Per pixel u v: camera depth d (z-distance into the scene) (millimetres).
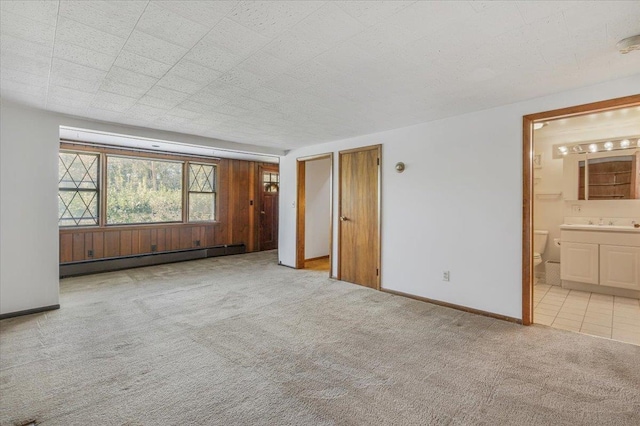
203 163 6805
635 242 4016
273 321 3258
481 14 1702
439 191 3807
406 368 2342
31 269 3449
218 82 2666
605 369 2324
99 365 2359
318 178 6914
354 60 2250
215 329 3041
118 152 5586
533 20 1758
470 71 2441
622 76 2561
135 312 3492
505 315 3289
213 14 1705
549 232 5105
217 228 7129
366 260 4652
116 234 5645
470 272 3545
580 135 4785
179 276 5207
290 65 2330
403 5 1623
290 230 6051
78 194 5277
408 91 2863
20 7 1632
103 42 2012
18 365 2348
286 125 4125
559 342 2773
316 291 4371
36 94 2988
